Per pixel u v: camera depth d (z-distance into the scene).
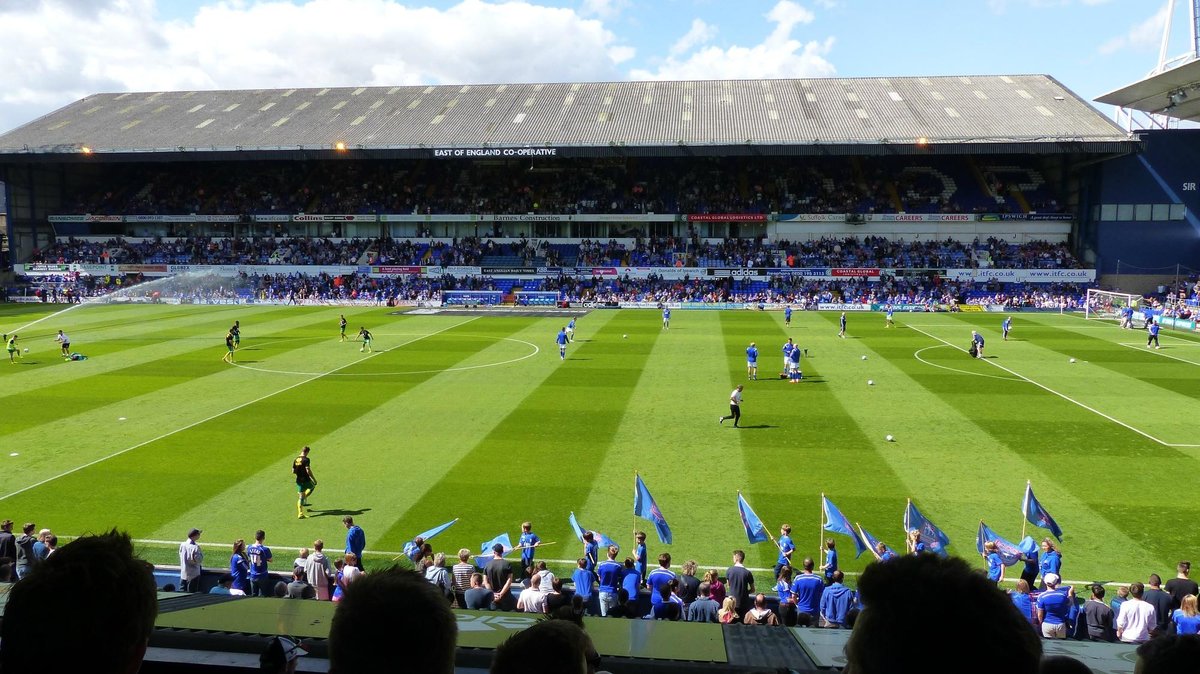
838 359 50.34
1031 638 2.20
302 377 44.06
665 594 14.52
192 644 4.12
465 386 41.66
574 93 105.69
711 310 83.50
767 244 96.12
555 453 29.55
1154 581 15.32
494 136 91.38
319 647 4.12
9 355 51.00
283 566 20.27
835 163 103.12
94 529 22.28
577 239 100.06
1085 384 41.84
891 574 2.32
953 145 82.50
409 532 22.28
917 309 82.56
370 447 30.34
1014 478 26.42
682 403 37.66
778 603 16.45
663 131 90.44
